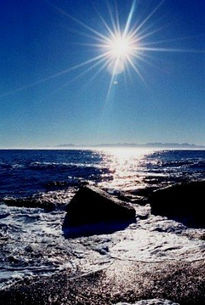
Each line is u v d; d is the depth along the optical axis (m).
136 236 10.82
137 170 45.84
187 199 14.50
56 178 33.69
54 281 6.98
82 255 8.88
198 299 5.86
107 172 42.31
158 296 6.04
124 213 13.52
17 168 48.12
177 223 12.59
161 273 7.16
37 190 24.28
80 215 13.27
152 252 8.84
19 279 7.16
